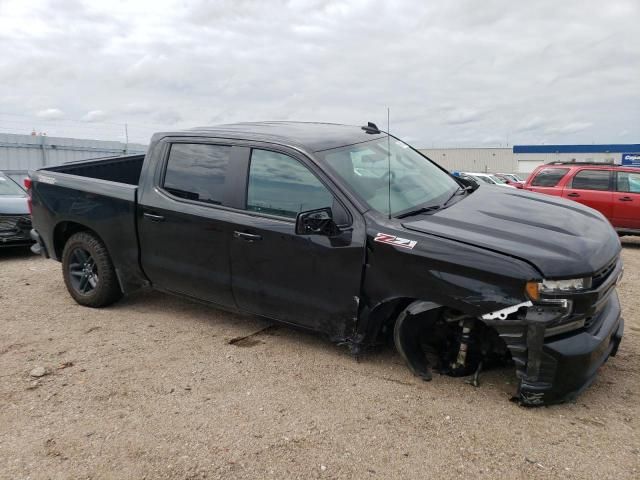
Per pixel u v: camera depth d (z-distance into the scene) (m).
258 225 4.05
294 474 2.76
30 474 2.79
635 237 12.32
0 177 9.67
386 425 3.20
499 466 2.80
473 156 62.19
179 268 4.59
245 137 4.35
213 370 3.96
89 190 5.12
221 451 2.96
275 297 4.09
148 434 3.14
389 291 3.57
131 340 4.55
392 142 4.86
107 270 5.18
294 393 3.59
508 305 3.15
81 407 3.46
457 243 3.34
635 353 4.14
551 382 3.16
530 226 3.57
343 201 3.77
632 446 2.94
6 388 3.71
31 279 6.75
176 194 4.59
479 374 3.74
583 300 3.10
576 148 58.28
